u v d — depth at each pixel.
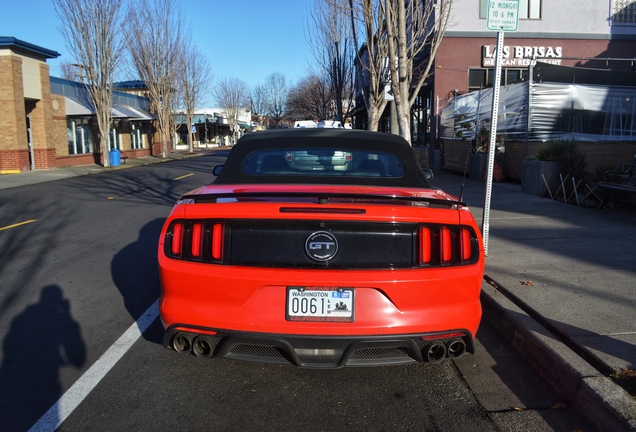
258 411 3.26
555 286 5.19
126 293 5.70
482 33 21.70
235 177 4.27
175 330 3.26
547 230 7.91
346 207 3.12
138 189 16.75
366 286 3.10
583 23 21.83
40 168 25.27
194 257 3.24
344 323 3.09
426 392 3.51
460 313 3.20
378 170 4.38
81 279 6.25
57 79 26.81
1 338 4.44
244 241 3.19
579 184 10.63
